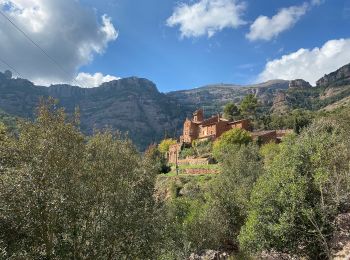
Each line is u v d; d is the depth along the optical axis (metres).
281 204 22.86
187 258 31.41
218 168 79.94
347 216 21.92
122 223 17.31
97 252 16.50
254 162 54.00
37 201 13.52
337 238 20.55
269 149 69.19
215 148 98.12
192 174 84.88
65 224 15.31
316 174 21.48
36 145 14.55
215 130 119.00
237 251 35.03
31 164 13.99
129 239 18.06
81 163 16.31
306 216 21.33
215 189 42.38
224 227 38.22
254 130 134.50
